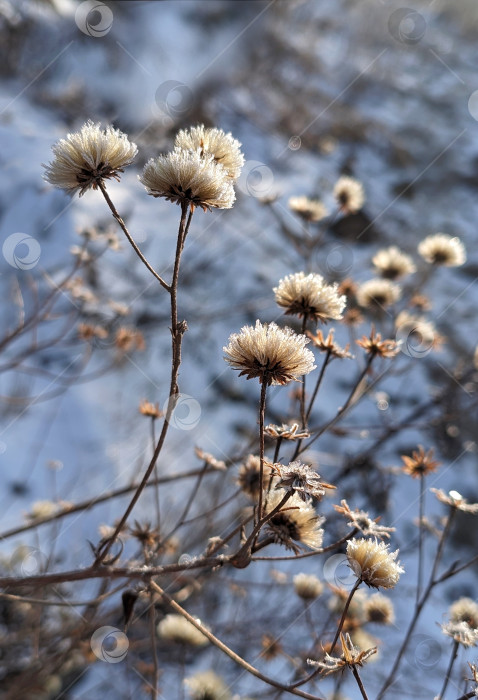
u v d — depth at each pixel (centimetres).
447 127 163
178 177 31
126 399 85
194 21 155
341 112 155
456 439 80
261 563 67
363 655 30
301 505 32
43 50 131
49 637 50
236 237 109
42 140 111
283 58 161
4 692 46
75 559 61
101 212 102
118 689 55
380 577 30
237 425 86
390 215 128
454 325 105
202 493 67
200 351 96
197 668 57
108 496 45
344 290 46
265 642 49
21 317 55
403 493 81
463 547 79
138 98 128
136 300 96
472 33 208
